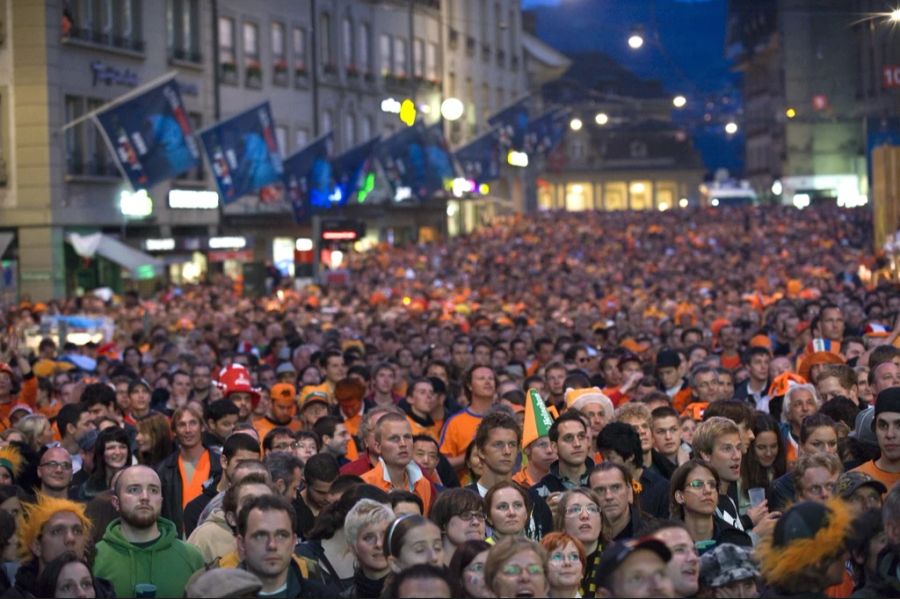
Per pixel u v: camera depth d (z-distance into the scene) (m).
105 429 12.33
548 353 21.59
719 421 10.61
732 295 32.25
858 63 98.12
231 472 10.15
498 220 84.75
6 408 16.62
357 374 17.67
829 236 67.06
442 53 80.94
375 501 8.73
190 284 45.53
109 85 47.59
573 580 7.99
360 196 53.66
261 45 59.44
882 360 12.48
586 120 154.00
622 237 70.12
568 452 10.88
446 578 7.01
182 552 9.14
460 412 14.18
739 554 7.51
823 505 6.97
